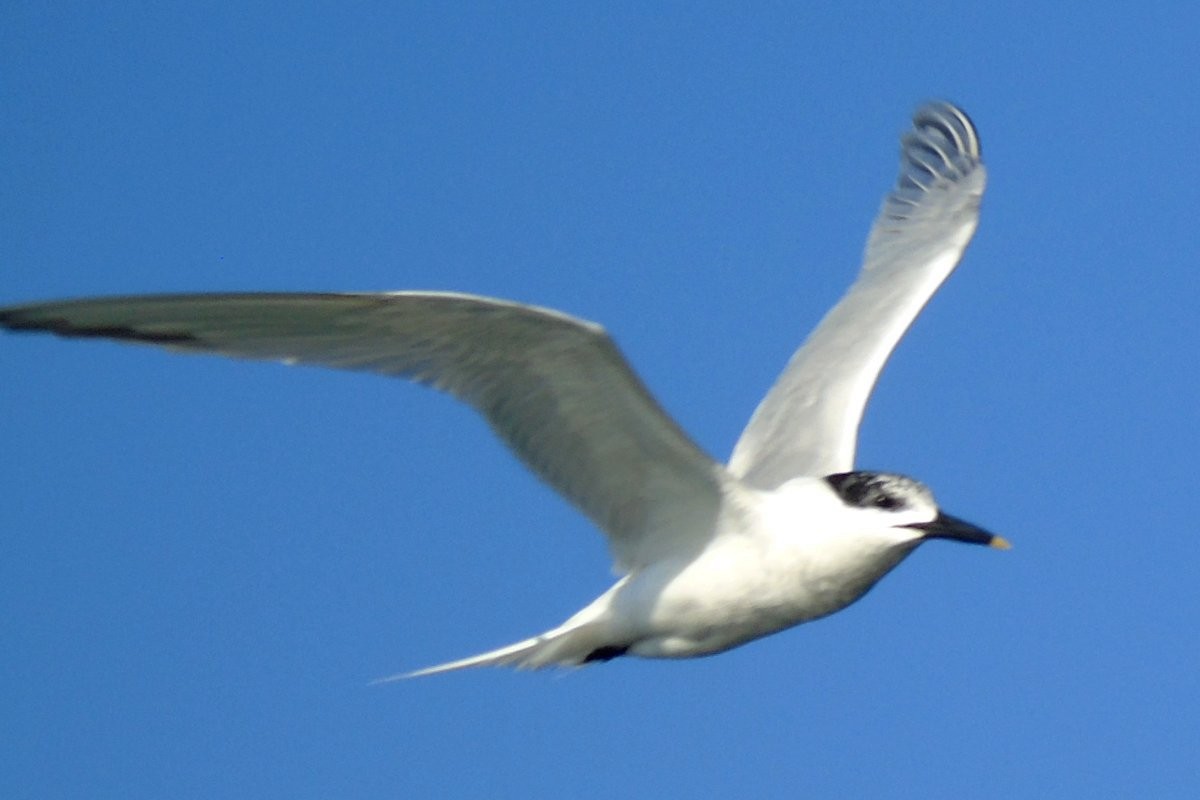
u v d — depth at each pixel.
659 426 11.55
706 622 12.32
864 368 14.87
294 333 10.84
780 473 14.16
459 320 10.86
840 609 12.52
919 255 16.41
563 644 12.56
